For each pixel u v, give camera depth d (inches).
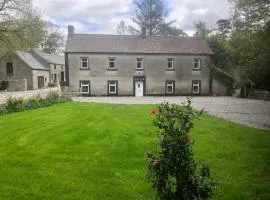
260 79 1433.3
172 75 1815.9
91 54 1753.2
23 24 1533.0
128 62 1781.5
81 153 396.2
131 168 338.6
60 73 2874.0
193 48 1849.2
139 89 1802.4
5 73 2190.0
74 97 1617.9
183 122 209.3
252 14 971.9
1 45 1635.1
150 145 432.1
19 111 796.6
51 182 295.6
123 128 540.4
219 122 650.2
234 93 1786.4
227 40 1875.0
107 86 1779.0
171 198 212.1
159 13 2527.1
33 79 2214.6
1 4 1471.5
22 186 287.3
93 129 526.6
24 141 455.5
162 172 209.8
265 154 394.0
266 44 930.1
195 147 422.6
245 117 793.6
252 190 278.5
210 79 1840.6
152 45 1839.3
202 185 210.7
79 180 302.5
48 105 927.7
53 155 386.3
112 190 279.9
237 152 402.3
